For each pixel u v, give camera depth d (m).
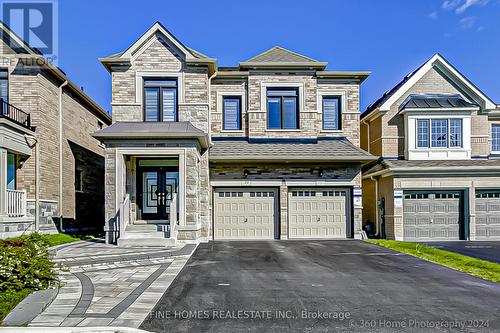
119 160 14.70
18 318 5.98
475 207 18.36
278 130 18.95
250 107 18.97
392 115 19.84
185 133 14.45
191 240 14.59
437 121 19.38
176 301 7.14
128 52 16.20
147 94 16.48
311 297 7.50
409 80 19.97
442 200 18.48
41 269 7.83
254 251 13.43
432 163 18.72
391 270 10.18
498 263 11.37
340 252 13.32
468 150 19.25
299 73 19.11
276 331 5.72
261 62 18.88
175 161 16.42
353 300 7.30
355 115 19.33
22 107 16.03
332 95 19.41
